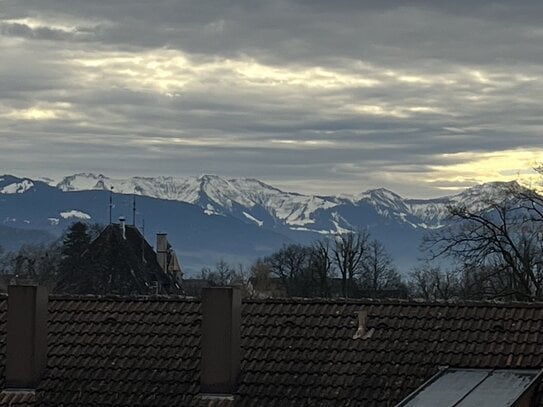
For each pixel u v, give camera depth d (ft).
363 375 159.33
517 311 165.27
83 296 182.70
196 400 160.76
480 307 167.32
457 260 365.81
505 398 139.23
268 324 170.60
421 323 166.09
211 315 161.17
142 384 165.27
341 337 166.40
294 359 163.94
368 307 171.22
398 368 159.12
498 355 157.79
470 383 147.43
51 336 175.22
